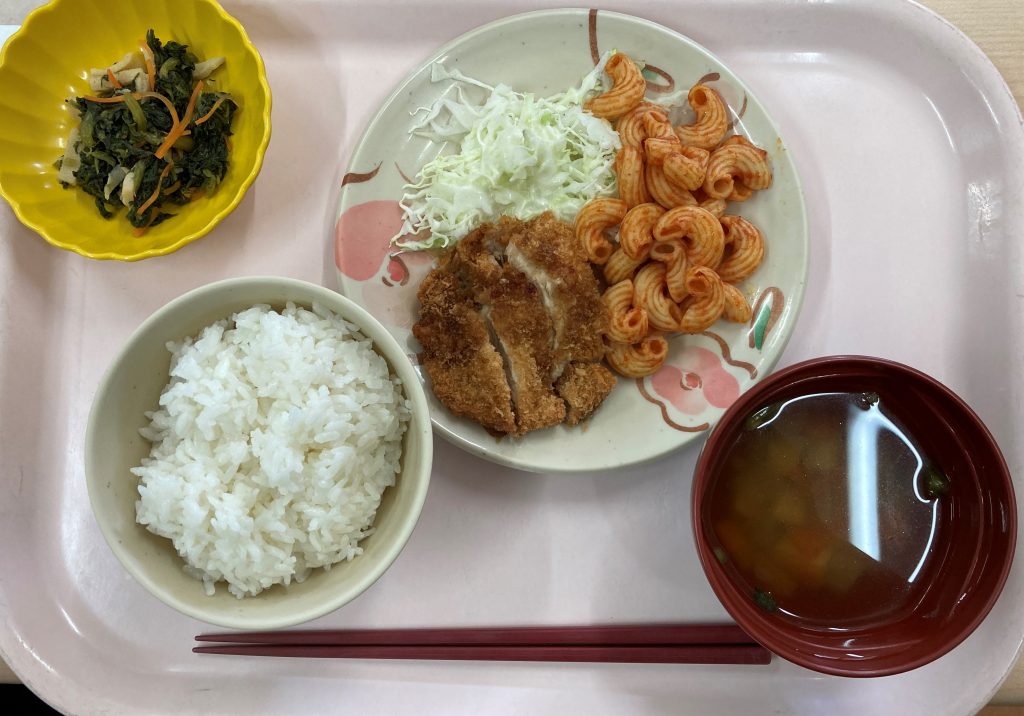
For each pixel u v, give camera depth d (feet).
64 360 1.03
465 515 1.00
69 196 1.04
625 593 0.99
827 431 0.93
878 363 0.86
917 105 1.10
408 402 0.84
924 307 1.06
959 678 0.95
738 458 0.93
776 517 0.93
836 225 1.07
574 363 1.02
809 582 0.91
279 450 0.80
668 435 0.98
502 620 0.98
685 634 0.96
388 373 0.88
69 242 0.97
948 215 1.07
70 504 1.00
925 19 1.05
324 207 1.05
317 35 1.08
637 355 1.00
